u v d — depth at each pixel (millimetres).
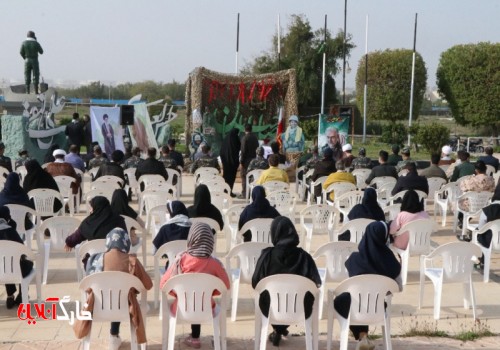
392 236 8469
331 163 13797
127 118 21562
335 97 48062
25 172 14484
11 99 24578
